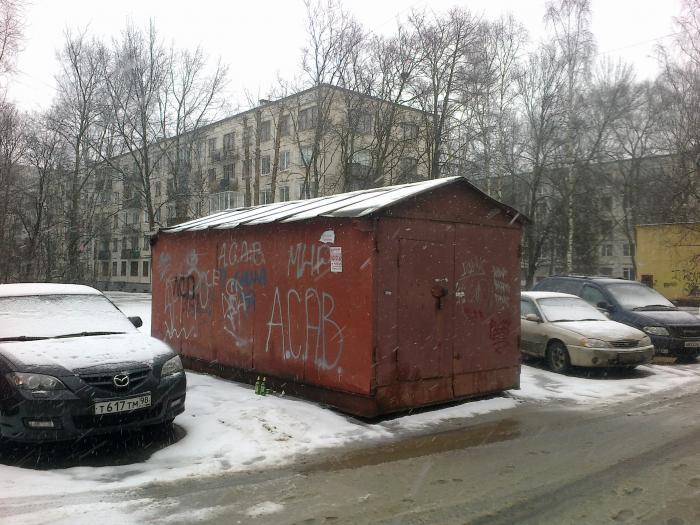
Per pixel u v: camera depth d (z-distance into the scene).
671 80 26.38
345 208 6.62
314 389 6.77
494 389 7.40
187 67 33.22
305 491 4.16
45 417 4.68
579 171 29.88
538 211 31.48
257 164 30.36
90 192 35.75
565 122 28.81
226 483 4.33
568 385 8.59
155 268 10.17
